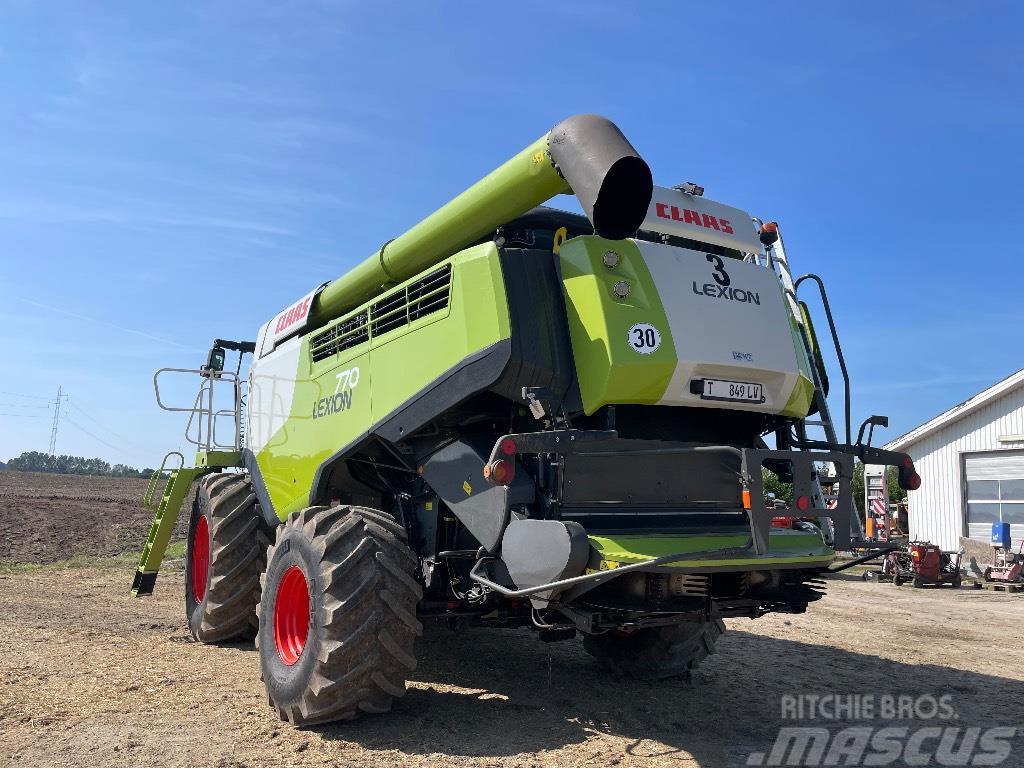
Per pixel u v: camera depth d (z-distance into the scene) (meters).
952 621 9.12
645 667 5.61
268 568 4.95
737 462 4.80
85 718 4.42
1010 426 17.38
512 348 4.19
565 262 4.43
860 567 16.44
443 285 4.70
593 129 4.08
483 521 4.37
